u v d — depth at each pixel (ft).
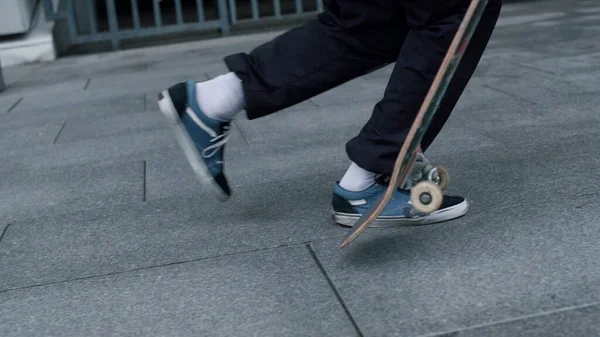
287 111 14.56
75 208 9.68
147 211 9.28
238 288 6.79
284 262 7.26
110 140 13.37
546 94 13.94
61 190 10.55
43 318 6.59
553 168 9.44
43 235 8.75
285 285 6.75
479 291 6.26
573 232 7.29
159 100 7.59
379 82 16.87
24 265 7.86
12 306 6.89
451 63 6.21
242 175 10.48
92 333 6.22
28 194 10.50
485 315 5.86
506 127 11.82
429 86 6.93
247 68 7.43
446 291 6.31
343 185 7.84
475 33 7.10
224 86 7.55
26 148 13.29
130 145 12.87
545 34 21.44
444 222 7.89
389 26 7.14
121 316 6.48
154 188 10.26
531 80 15.37
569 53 18.04
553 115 12.31
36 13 27.25
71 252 8.13
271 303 6.43
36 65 25.09
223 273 7.16
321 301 6.37
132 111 15.81
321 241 7.70
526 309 5.89
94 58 25.58
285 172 10.44
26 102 18.06
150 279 7.20
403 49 7.03
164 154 12.05
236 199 9.42
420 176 7.79
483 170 9.66
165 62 23.00
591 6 26.68
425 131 6.97
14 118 16.16
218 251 7.73
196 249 7.85
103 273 7.46
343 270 6.94
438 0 6.68
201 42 27.12
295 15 29.30
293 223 8.34
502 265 6.71
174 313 6.43
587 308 5.82
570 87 14.34
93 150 12.75
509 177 9.26
